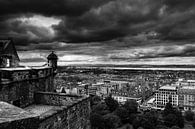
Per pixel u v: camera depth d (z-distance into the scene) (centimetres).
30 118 579
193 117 14425
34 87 2223
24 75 2014
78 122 1498
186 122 14188
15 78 1853
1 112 579
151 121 11938
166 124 12681
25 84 2034
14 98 1841
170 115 12812
